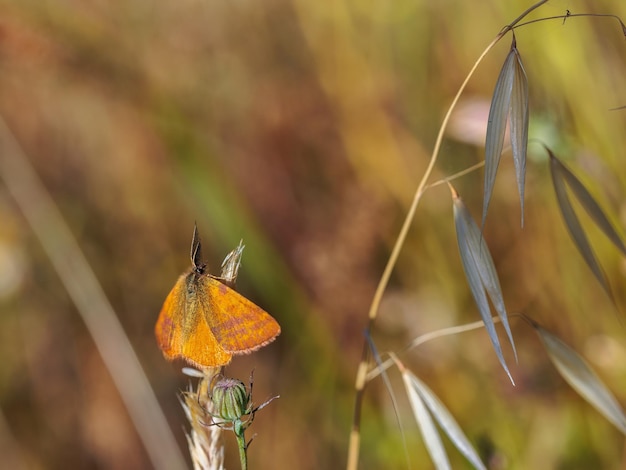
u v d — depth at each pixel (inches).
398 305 18.8
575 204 17.8
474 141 18.5
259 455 18.5
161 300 21.3
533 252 18.3
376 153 20.3
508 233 18.5
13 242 21.2
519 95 13.7
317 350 18.9
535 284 18.2
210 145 21.9
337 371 18.7
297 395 18.7
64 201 22.0
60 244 18.6
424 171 19.8
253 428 18.7
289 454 18.4
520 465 17.2
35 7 21.9
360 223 19.4
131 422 19.5
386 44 21.0
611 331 17.7
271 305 19.4
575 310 17.9
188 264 21.5
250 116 21.9
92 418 19.6
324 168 20.7
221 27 23.2
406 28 20.7
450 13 19.9
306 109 21.4
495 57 19.1
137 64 22.9
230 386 13.4
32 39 21.4
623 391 17.4
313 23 22.0
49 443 19.5
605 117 17.6
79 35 22.4
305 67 22.0
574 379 15.1
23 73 22.1
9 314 20.9
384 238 19.4
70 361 20.4
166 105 22.4
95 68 22.6
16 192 19.0
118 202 22.1
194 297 13.8
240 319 13.6
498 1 18.9
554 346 15.2
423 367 18.4
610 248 17.6
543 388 17.6
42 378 20.3
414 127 20.2
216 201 21.0
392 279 19.3
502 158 18.6
